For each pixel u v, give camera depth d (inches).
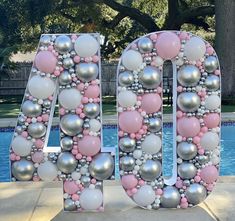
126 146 159.6
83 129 158.6
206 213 161.6
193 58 157.8
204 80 160.1
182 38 157.9
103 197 166.1
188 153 161.2
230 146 384.5
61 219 158.2
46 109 159.5
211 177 163.6
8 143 402.0
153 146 159.8
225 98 618.8
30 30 951.0
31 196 184.9
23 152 160.1
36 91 156.7
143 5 990.4
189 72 157.3
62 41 154.6
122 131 160.2
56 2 821.9
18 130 159.9
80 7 836.0
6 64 789.9
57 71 156.5
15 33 966.4
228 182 200.7
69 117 157.3
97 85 157.6
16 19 919.0
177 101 161.3
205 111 161.3
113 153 161.8
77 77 156.6
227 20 623.5
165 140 402.6
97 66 156.9
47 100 159.2
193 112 161.5
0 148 384.8
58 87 159.8
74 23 912.3
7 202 177.6
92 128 158.7
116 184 201.5
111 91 884.6
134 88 157.8
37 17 856.9
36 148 160.6
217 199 176.9
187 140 162.4
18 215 162.9
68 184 161.6
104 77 884.0
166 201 163.2
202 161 162.9
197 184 163.8
